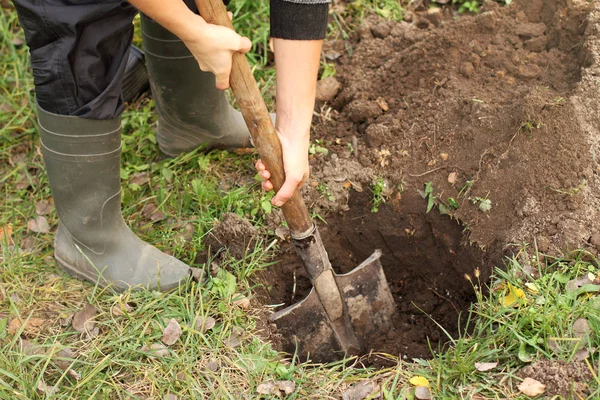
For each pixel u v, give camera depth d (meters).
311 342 2.44
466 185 2.57
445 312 2.69
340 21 3.29
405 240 2.74
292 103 2.01
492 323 2.21
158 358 2.16
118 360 2.15
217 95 2.71
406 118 2.81
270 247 2.58
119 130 2.20
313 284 2.38
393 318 2.62
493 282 2.31
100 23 1.90
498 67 2.82
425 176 2.66
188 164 2.86
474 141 2.62
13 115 3.08
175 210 2.69
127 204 2.72
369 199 2.73
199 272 2.42
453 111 2.73
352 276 2.48
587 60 2.65
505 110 2.62
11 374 2.06
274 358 2.19
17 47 3.37
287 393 2.06
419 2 3.34
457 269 2.66
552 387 1.95
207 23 1.82
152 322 2.27
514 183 2.48
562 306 2.11
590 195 2.38
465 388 2.02
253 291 2.45
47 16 1.83
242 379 2.12
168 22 1.74
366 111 2.87
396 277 2.85
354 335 2.53
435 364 2.13
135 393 2.08
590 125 2.50
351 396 2.06
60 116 2.07
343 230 2.78
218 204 2.68
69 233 2.36
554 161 2.45
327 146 2.86
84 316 2.30
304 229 2.26
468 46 2.90
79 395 2.08
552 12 2.91
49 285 2.44
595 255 2.26
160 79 2.64
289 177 2.06
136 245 2.42
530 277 2.22
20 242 2.61
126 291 2.37
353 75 3.06
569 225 2.31
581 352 2.01
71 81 1.97
